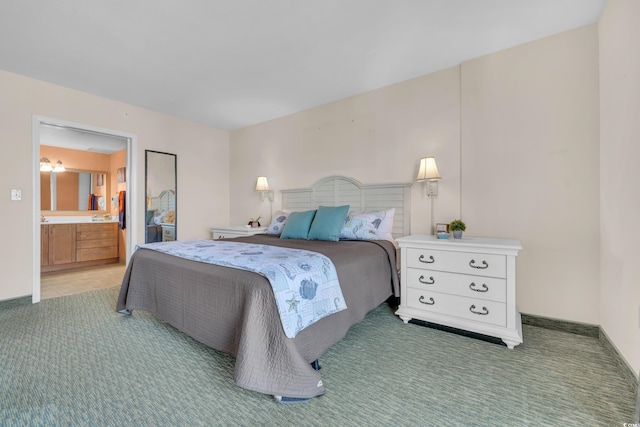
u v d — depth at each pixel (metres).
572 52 2.12
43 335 2.06
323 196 3.56
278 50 2.38
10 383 1.48
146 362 1.70
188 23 2.02
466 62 2.57
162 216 3.92
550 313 2.21
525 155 2.31
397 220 2.98
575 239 2.12
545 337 2.05
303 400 1.35
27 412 1.27
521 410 1.29
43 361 1.70
